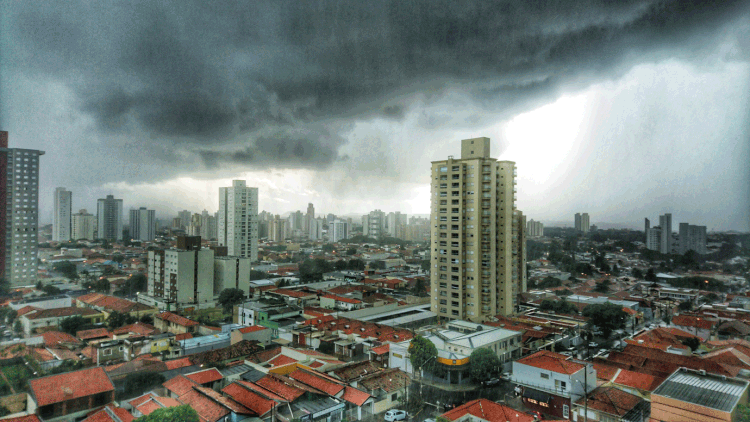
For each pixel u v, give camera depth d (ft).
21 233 504.02
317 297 501.15
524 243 510.58
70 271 595.47
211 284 511.40
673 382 189.06
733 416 160.66
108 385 213.25
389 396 228.84
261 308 422.00
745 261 616.39
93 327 369.50
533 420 193.36
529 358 252.62
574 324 382.63
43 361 280.72
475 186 382.63
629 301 476.13
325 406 210.38
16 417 184.24
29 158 513.86
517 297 441.27
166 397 213.46
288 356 278.87
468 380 265.34
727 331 357.00
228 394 213.87
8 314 386.11
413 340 271.69
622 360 264.93
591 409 207.41
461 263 382.63
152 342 309.63
